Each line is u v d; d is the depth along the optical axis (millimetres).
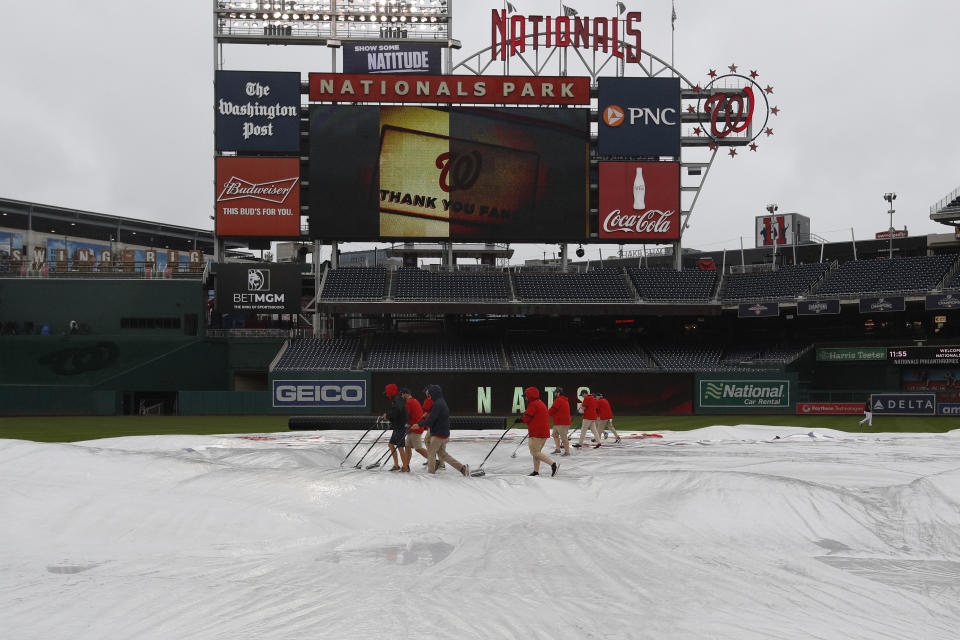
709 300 49750
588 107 50250
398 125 49031
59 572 7234
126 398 49125
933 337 45938
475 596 6312
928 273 46031
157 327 49625
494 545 8195
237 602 6168
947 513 10438
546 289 51031
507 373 46125
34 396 45719
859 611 6199
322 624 5586
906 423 37125
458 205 49438
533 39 50906
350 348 49250
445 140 49375
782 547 9000
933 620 6066
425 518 10422
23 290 49281
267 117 48625
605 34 50875
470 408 45938
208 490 10641
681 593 6473
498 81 49562
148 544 8625
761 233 71125
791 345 49812
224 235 48406
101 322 49344
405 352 48781
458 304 48250
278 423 37719
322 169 48688
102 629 5539
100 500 9883
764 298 49344
